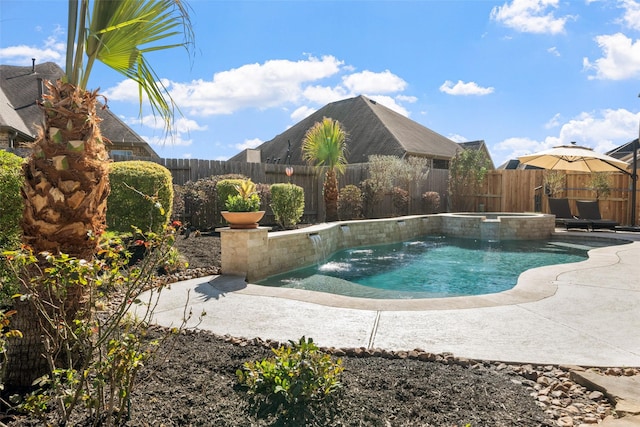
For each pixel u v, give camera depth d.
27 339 2.54
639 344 3.62
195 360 3.01
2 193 3.82
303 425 2.20
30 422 2.15
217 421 2.21
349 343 3.64
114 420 2.14
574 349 3.50
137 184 7.23
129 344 2.06
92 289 2.41
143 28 2.67
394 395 2.55
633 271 6.77
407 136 27.50
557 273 6.61
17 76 21.05
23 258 2.09
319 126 13.55
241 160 32.34
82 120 2.45
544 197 16.81
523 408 2.46
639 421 2.32
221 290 5.59
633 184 14.70
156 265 2.51
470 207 18.64
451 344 3.62
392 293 6.37
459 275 7.76
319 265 8.73
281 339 3.71
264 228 7.07
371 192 15.46
